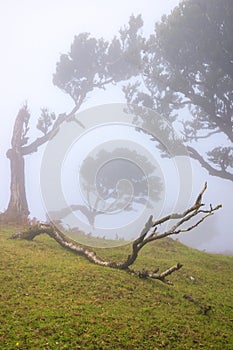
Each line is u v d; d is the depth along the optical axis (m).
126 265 9.45
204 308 7.83
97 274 8.73
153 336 6.21
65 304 6.90
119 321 6.52
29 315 6.25
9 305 6.58
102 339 5.82
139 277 9.20
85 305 7.00
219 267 12.62
